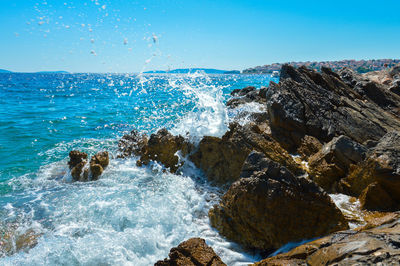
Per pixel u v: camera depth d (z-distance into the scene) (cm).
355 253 301
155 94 3291
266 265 371
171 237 524
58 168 883
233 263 458
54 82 7300
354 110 905
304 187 498
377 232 340
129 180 764
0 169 865
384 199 551
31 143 1155
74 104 2488
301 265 344
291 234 479
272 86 962
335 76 1259
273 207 484
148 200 640
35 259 445
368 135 813
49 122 1605
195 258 405
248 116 1021
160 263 405
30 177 805
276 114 866
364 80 1205
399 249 287
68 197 666
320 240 378
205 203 644
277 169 514
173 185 733
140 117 1750
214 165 775
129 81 6600
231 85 4500
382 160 573
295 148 839
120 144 970
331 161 677
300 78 1047
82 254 455
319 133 846
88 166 802
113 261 447
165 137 868
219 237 529
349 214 538
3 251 479
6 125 1488
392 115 1002
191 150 834
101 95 3347
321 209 479
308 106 904
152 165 848
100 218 573
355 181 620
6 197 674
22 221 565
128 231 518
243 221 505
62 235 516
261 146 712
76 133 1351
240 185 514
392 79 1759
